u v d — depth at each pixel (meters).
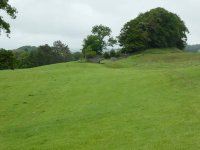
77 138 20.05
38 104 33.50
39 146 19.47
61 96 36.09
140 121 21.86
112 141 18.53
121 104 28.91
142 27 118.50
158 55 89.69
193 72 40.69
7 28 33.38
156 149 16.34
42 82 45.81
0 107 33.53
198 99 26.20
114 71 54.25
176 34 124.56
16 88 42.62
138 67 69.56
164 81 36.81
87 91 37.16
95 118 24.69
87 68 63.28
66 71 56.69
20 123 27.14
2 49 34.22
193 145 16.27
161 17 121.75
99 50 116.19
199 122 19.97
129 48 114.62
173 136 17.89
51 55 159.12
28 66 127.81
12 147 19.98
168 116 22.17
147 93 31.98
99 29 116.94
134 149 16.72
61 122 25.08
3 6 32.84
